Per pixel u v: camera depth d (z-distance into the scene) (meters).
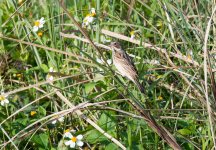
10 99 10.41
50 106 10.59
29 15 12.25
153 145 9.24
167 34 11.29
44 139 9.26
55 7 12.06
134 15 11.95
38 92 10.59
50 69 10.60
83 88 10.20
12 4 12.34
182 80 9.95
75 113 9.89
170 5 9.80
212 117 8.88
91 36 11.26
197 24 10.25
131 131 9.05
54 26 11.12
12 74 11.24
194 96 9.70
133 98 8.38
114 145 8.84
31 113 9.98
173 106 9.99
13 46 11.38
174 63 10.82
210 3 10.40
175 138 8.90
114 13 11.83
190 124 9.23
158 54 10.74
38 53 10.91
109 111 9.18
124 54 9.55
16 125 9.59
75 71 10.59
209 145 8.95
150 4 12.25
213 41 10.52
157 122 8.91
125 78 10.24
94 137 8.98
